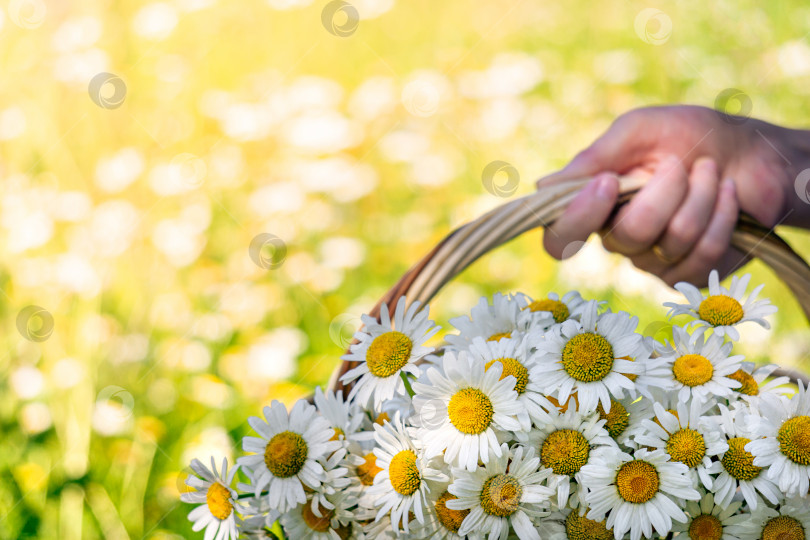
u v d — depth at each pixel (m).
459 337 1.03
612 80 2.17
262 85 2.22
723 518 0.98
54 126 1.91
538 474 0.98
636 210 1.26
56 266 1.66
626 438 0.99
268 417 1.01
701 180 1.27
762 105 2.12
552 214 1.12
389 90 2.12
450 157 2.01
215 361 1.58
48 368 1.50
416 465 0.99
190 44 2.20
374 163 1.98
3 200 1.80
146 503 1.30
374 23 2.33
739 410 0.99
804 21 2.21
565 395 0.98
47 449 1.39
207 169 1.96
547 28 2.32
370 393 1.02
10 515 1.29
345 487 1.01
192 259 1.77
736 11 2.22
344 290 1.74
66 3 2.10
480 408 0.98
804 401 0.98
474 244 1.09
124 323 1.64
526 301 1.05
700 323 1.01
